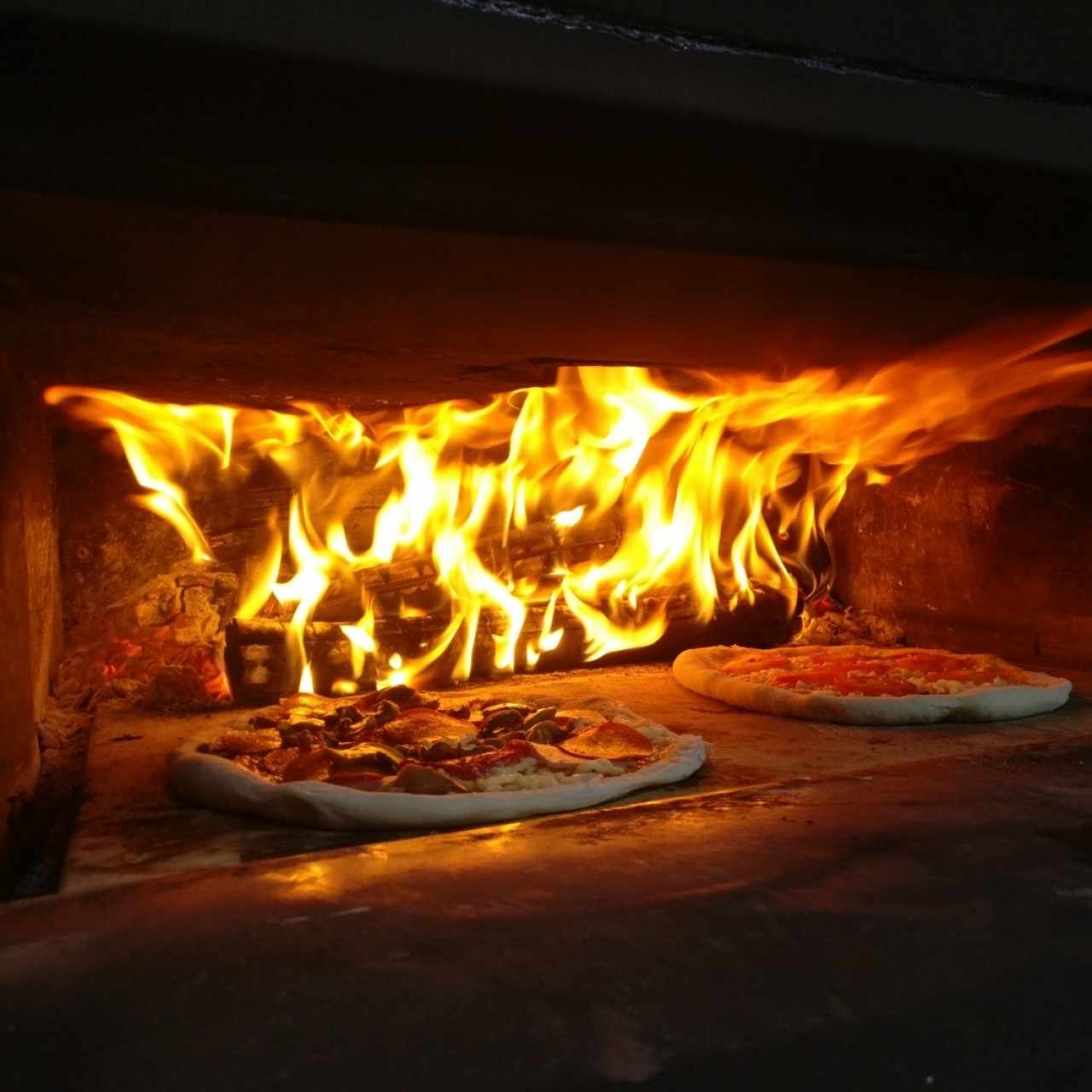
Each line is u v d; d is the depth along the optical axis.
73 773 0.69
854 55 0.49
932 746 0.69
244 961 0.36
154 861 0.50
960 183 0.54
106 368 0.71
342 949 0.37
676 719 0.78
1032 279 0.60
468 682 0.92
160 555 0.90
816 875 0.44
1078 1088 0.32
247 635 0.83
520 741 0.62
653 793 0.59
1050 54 0.53
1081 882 0.43
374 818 0.53
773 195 0.51
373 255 0.50
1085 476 0.90
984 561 1.00
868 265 0.56
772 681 0.83
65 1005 0.34
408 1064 0.31
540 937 0.38
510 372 0.74
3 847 0.55
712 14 0.46
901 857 0.46
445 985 0.35
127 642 0.87
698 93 0.46
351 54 0.40
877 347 0.73
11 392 0.65
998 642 0.99
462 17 0.41
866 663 0.90
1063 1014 0.34
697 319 0.63
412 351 0.67
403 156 0.44
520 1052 0.31
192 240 0.47
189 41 0.38
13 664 0.61
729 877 0.43
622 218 0.49
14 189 0.41
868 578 1.13
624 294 0.58
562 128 0.45
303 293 0.55
